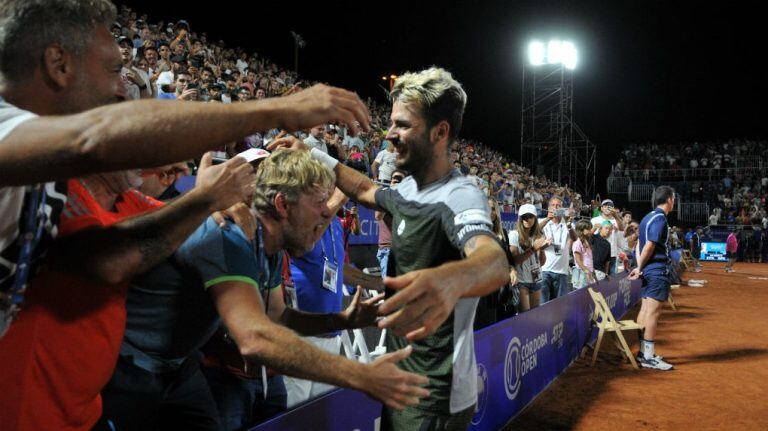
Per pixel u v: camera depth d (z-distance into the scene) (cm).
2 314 101
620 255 1072
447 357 187
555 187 2475
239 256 155
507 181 1762
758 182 2933
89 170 81
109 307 122
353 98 101
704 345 751
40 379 114
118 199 157
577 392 533
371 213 862
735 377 594
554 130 2688
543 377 538
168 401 176
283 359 136
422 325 116
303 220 179
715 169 3006
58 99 102
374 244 880
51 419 117
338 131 1089
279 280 205
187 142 82
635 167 3266
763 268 2230
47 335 113
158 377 170
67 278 115
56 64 100
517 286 616
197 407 183
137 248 112
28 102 100
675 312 1040
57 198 107
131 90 392
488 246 144
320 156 238
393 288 113
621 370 623
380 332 584
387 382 132
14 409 111
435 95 179
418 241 182
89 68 104
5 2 97
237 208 162
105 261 110
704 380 581
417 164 185
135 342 161
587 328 726
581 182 3117
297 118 93
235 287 151
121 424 161
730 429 439
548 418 457
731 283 1591
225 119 85
